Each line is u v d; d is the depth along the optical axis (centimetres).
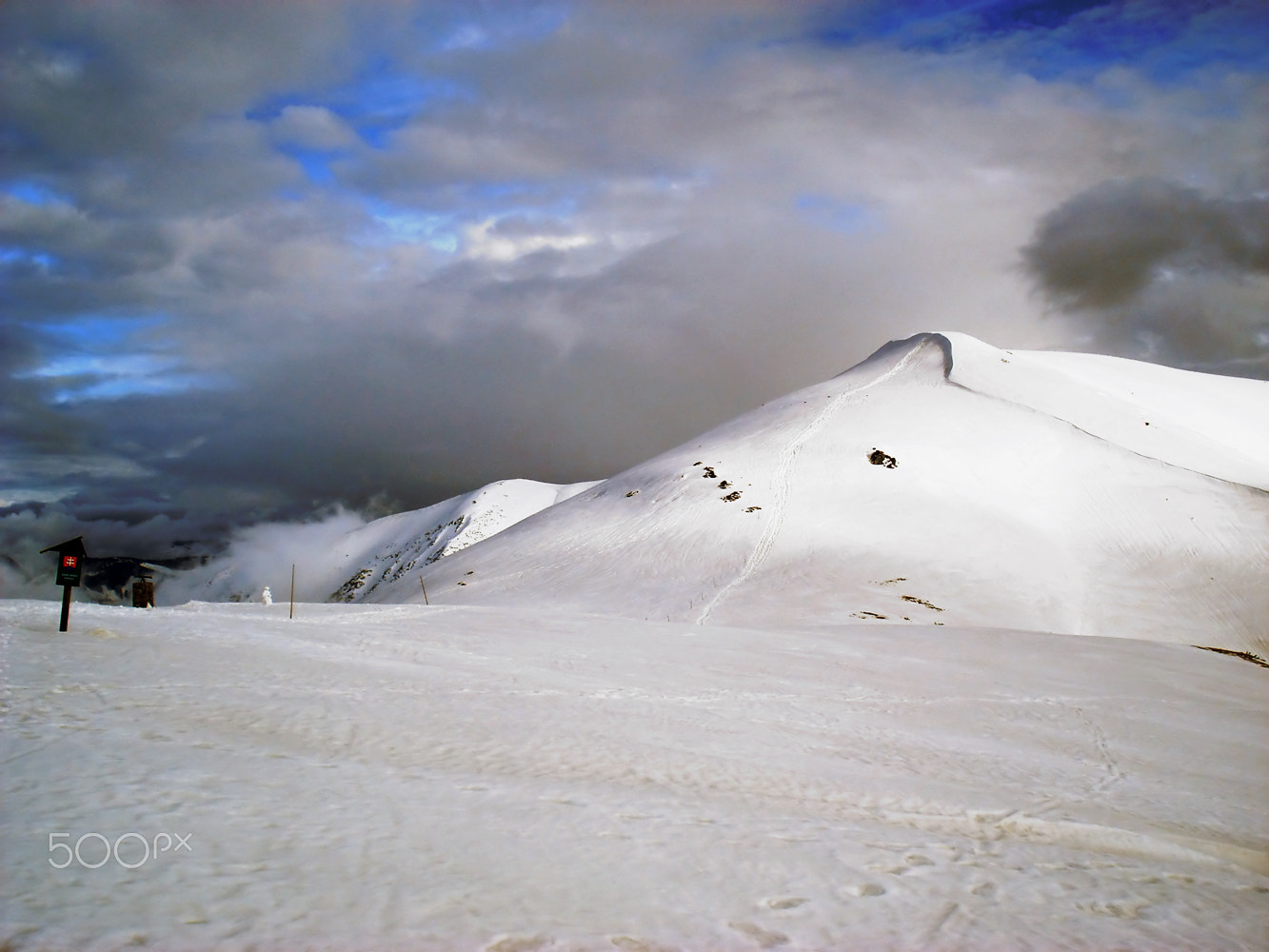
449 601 6512
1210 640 5331
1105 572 6200
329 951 482
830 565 6103
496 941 521
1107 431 8019
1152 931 683
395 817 738
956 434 8031
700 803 924
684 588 5988
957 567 6047
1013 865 822
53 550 1672
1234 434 9125
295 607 3123
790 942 572
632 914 589
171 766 801
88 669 1273
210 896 535
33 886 516
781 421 9006
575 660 2138
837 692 2086
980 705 2138
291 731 1040
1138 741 1911
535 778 960
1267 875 944
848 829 885
